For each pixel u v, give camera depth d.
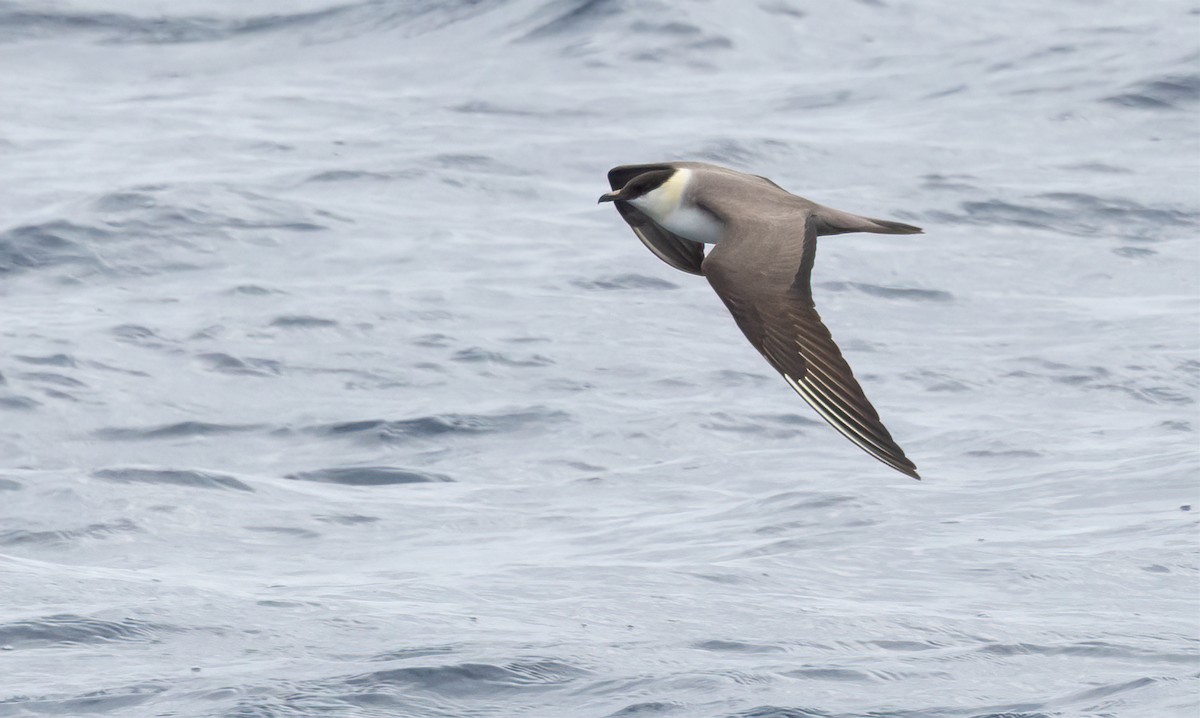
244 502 18.45
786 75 44.81
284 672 11.48
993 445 20.03
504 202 33.91
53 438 21.36
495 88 44.19
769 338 6.93
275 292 27.47
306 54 49.25
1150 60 43.00
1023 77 42.72
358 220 32.06
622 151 37.78
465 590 14.15
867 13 48.94
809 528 16.39
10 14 52.12
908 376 23.53
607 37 47.12
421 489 19.25
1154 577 14.02
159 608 13.27
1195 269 29.30
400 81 45.84
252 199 32.78
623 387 23.27
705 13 48.00
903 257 29.70
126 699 11.02
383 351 24.69
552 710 10.83
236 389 23.22
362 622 12.85
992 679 11.32
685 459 20.16
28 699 11.05
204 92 45.38
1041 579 14.05
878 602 13.40
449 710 10.84
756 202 7.82
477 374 23.83
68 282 28.33
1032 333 25.58
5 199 32.91
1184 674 11.30
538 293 27.59
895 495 17.62
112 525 17.42
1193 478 17.67
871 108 41.22
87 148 38.34
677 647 12.02
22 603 13.43
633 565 15.06
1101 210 32.88
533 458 20.36
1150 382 23.05
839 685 11.16
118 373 23.59
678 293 27.86
